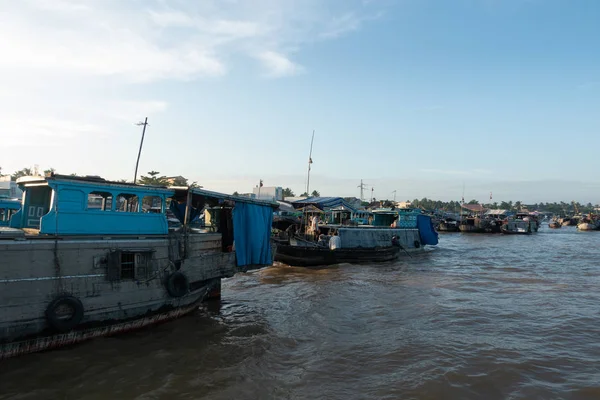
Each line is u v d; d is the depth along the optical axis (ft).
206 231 54.24
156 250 40.88
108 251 36.60
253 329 44.24
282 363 35.76
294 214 125.70
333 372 33.94
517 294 64.18
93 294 35.45
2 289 30.37
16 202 63.41
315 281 73.10
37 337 32.27
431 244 142.20
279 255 89.51
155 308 40.70
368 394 30.19
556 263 106.32
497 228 264.72
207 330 43.16
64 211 36.14
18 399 27.78
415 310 53.31
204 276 46.68
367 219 141.90
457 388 31.14
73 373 31.65
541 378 33.12
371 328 45.68
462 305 56.24
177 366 34.12
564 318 50.11
